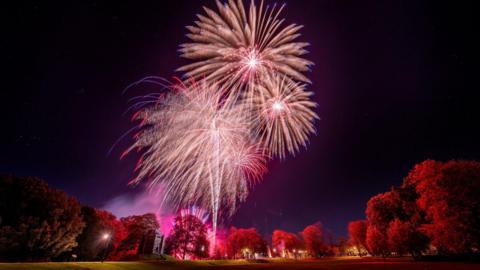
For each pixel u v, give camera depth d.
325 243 109.75
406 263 38.50
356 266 37.38
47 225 32.00
